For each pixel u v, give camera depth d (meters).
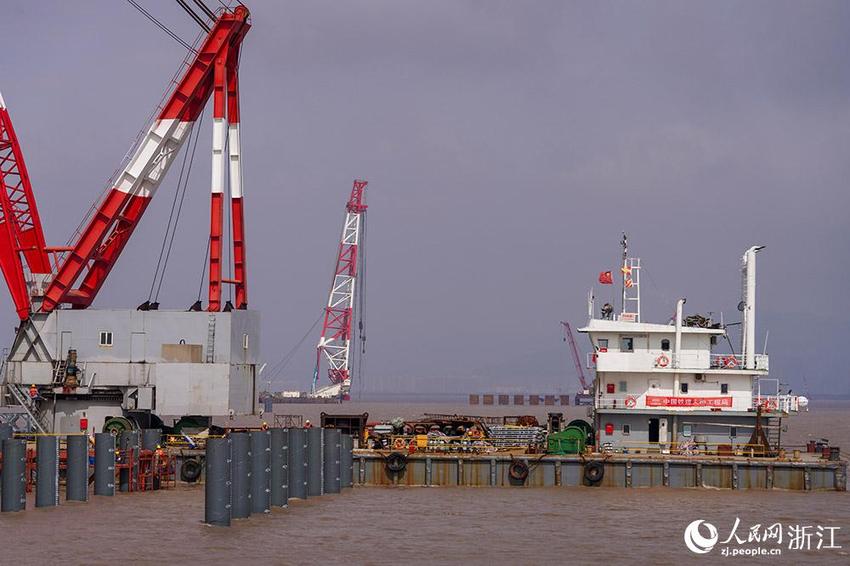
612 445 76.50
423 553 52.47
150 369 77.75
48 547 52.44
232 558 50.62
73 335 78.56
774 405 76.38
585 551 53.75
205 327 78.00
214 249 78.19
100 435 67.25
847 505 67.50
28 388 78.12
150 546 52.81
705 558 53.00
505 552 53.16
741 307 78.00
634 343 77.06
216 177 78.25
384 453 74.69
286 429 68.12
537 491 72.12
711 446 75.62
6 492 61.41
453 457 74.25
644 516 63.16
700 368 76.19
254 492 62.06
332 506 65.56
